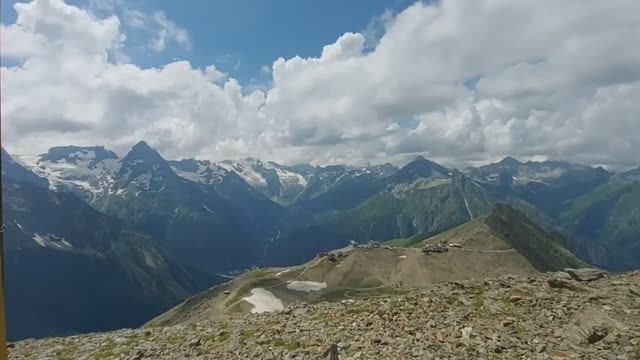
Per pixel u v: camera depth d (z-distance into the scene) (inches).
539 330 1039.6
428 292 1456.7
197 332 1373.0
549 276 1485.0
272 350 1120.2
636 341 938.7
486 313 1179.3
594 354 903.7
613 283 1359.5
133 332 1480.1
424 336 1072.8
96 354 1273.4
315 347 1099.9
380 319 1238.3
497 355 939.3
